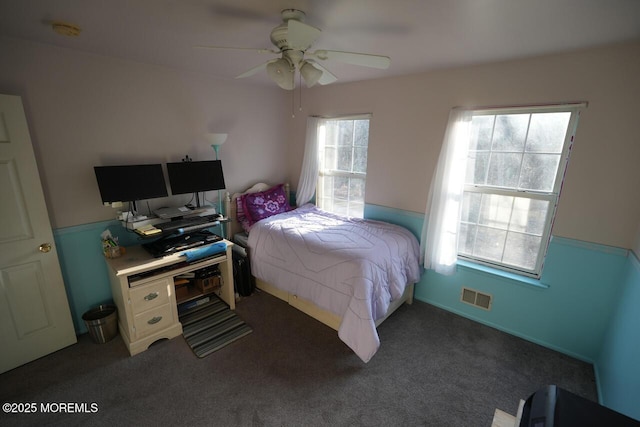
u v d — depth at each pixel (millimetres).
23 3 1402
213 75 2973
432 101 2670
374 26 1629
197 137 2971
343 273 2205
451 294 2816
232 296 2793
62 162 2191
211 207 2854
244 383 1950
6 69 1897
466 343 2383
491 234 2598
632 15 1397
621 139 1916
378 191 3188
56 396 1840
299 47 1480
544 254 2348
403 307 2912
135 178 2412
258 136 3570
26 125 1927
